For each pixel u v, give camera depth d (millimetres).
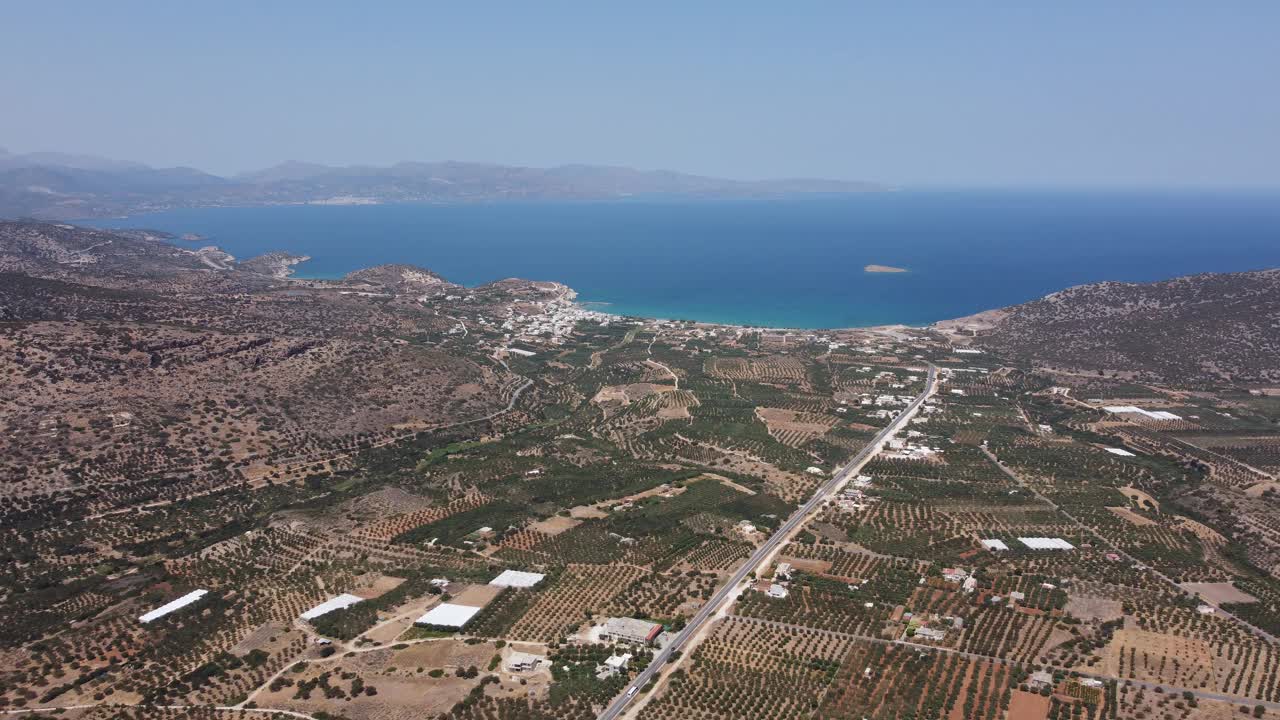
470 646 183250
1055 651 179500
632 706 164625
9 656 177875
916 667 175125
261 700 164375
